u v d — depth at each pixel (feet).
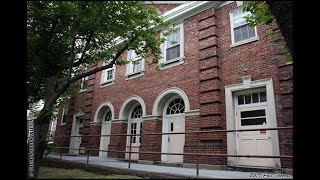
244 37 29.91
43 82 30.55
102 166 22.16
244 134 27.09
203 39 32.50
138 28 26.76
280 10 10.19
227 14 32.07
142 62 40.70
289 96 24.09
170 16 37.52
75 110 53.88
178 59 34.73
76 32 24.45
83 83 54.54
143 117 37.37
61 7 23.72
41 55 26.20
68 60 27.04
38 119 22.07
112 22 25.29
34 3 24.09
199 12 34.55
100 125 47.34
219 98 29.12
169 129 34.71
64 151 51.65
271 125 24.75
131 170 18.74
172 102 35.91
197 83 31.71
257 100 27.35
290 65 24.63
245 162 26.27
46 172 22.61
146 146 35.17
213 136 28.07
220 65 30.66
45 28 26.40
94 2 23.76
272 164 24.26
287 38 10.11
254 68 27.55
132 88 41.14
